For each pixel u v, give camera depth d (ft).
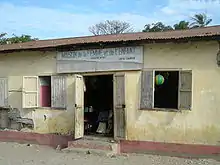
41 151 37.78
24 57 42.47
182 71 32.68
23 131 42.78
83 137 38.27
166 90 41.29
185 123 32.65
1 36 88.84
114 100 35.88
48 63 40.73
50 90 42.24
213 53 31.60
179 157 32.86
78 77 37.50
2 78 44.19
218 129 31.37
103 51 36.81
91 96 45.91
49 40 48.21
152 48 34.30
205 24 91.81
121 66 35.70
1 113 44.50
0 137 44.47
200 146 31.99
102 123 41.04
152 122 34.22
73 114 38.96
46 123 41.01
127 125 35.45
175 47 33.22
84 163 31.37
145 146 34.55
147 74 34.45
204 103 31.94
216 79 31.48
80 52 38.29
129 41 34.22
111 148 34.96
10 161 32.94
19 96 43.01
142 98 34.71
